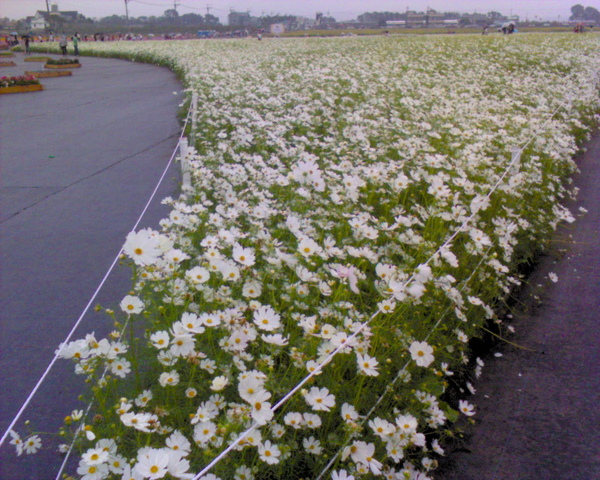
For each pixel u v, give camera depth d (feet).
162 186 23.41
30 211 20.65
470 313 12.24
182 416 8.13
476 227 15.34
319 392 7.44
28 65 106.32
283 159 21.39
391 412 8.75
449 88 39.73
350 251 11.14
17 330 12.64
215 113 28.73
